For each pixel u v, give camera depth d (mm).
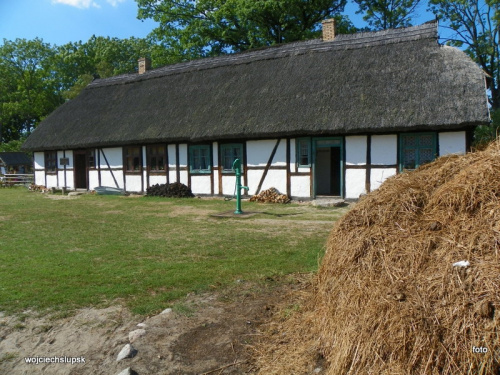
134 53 38062
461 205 2871
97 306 4223
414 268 2725
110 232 8352
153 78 19172
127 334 3627
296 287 4633
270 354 3207
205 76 17234
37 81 40875
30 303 4289
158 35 27781
